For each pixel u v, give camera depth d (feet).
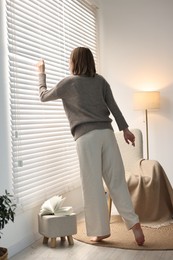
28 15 10.82
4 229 9.39
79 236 11.06
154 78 16.42
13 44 10.00
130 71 16.71
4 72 9.64
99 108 10.14
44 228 10.30
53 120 12.19
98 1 16.66
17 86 10.15
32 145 10.82
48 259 9.36
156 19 16.33
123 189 10.30
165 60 16.26
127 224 10.26
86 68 10.19
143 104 15.40
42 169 11.28
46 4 11.85
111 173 10.26
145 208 12.17
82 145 10.01
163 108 16.33
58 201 10.66
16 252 9.87
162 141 16.38
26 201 10.43
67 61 13.35
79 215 13.71
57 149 12.41
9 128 9.81
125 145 13.41
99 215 10.19
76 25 14.40
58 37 12.70
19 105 10.26
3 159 9.50
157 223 12.04
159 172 12.28
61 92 10.09
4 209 7.89
